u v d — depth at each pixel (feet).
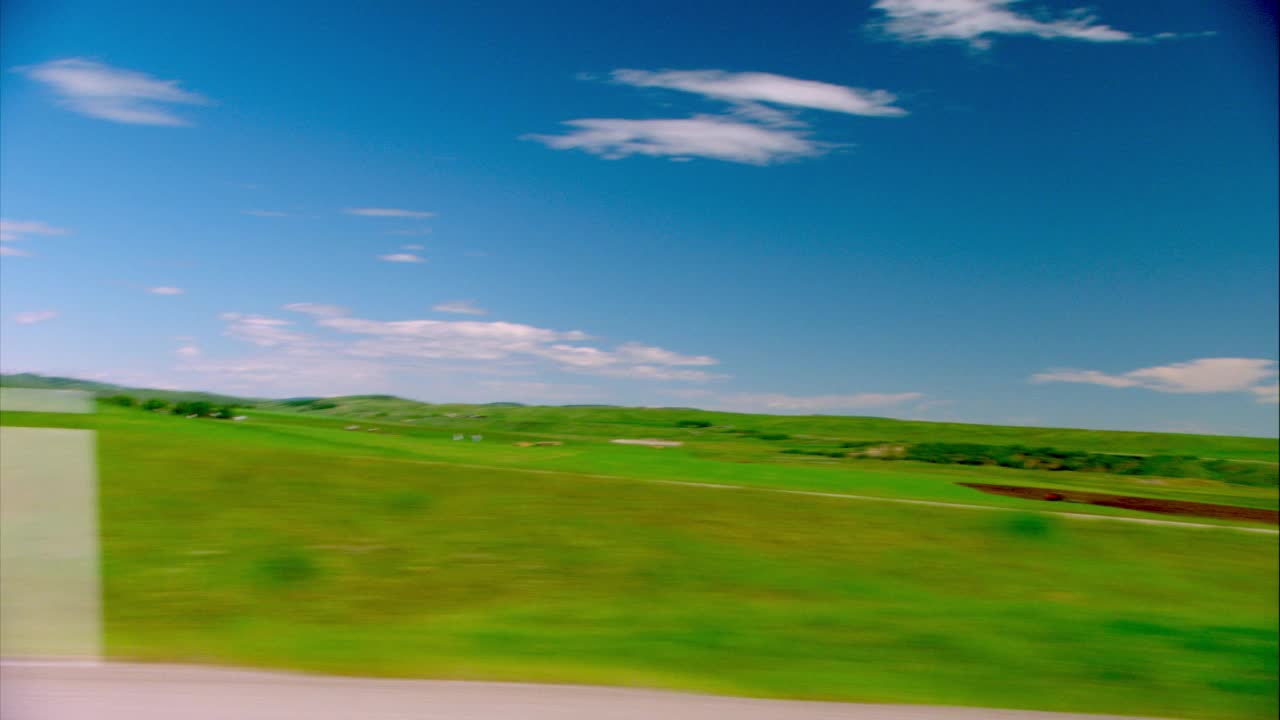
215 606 47.93
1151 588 69.82
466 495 94.02
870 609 53.01
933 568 72.38
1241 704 34.73
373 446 152.87
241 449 115.65
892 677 34.94
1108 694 34.63
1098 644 44.11
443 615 47.62
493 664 34.12
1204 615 59.31
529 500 93.86
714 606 53.11
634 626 45.11
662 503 96.99
